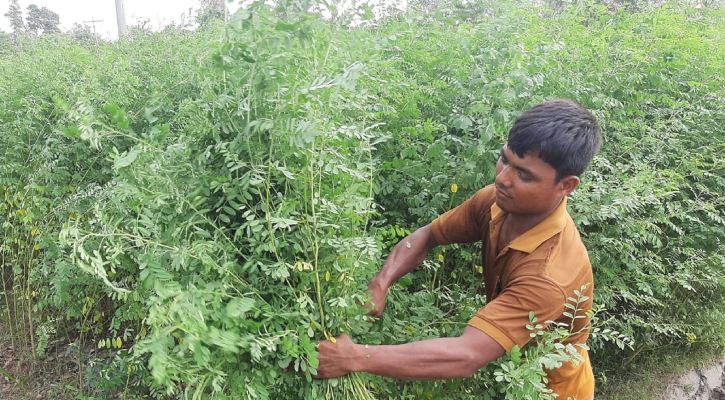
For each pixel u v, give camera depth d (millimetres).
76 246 1353
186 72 4059
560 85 3141
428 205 2637
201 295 1249
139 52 5250
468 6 3398
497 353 1533
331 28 1494
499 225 1824
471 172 2619
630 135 3705
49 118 3531
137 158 1479
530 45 3039
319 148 1469
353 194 1578
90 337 3652
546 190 1528
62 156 3254
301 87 1407
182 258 1351
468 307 2309
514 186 1551
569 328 1744
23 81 3811
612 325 3250
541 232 1632
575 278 1624
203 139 1593
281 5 1413
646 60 3811
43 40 5953
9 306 3953
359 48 1543
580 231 3000
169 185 1492
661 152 3574
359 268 1619
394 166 2619
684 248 3367
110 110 1334
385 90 2648
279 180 1493
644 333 3461
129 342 3467
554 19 4512
